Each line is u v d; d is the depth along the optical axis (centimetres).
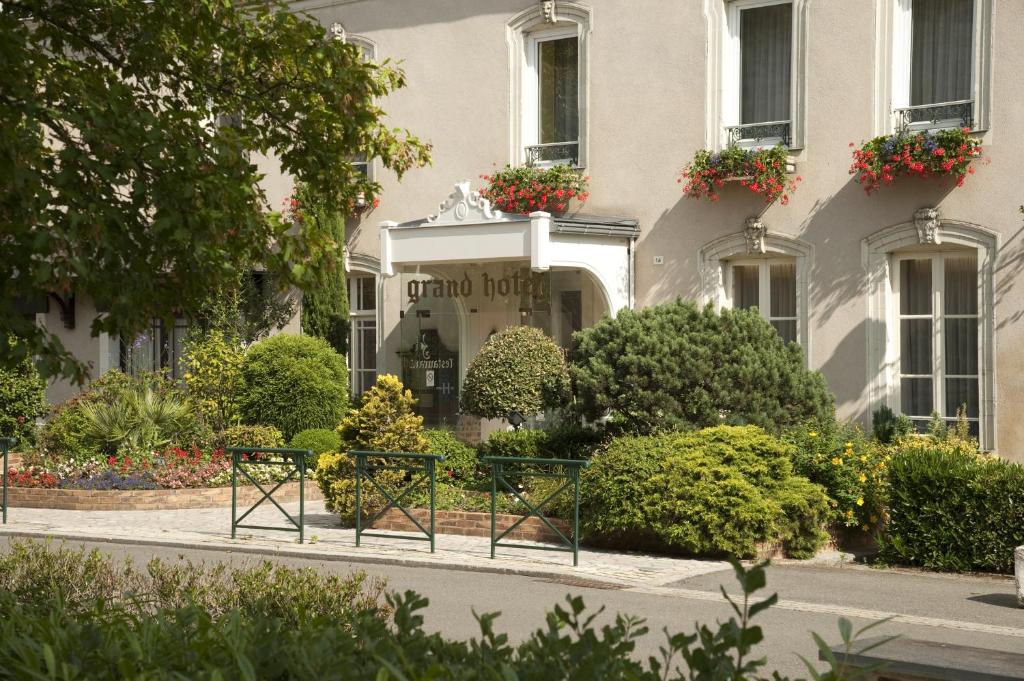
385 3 2005
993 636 827
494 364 1647
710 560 1159
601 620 871
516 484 1369
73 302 2272
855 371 1605
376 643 352
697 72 1727
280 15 768
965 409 1538
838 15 1620
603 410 1352
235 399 1900
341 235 1998
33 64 718
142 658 336
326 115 770
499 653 353
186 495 1592
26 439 2033
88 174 626
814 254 1634
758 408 1303
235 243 698
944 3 1561
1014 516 1087
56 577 737
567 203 1828
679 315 1355
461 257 1745
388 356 1997
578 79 1836
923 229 1538
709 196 1692
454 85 1942
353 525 1387
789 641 804
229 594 661
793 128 1653
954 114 1545
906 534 1135
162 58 767
